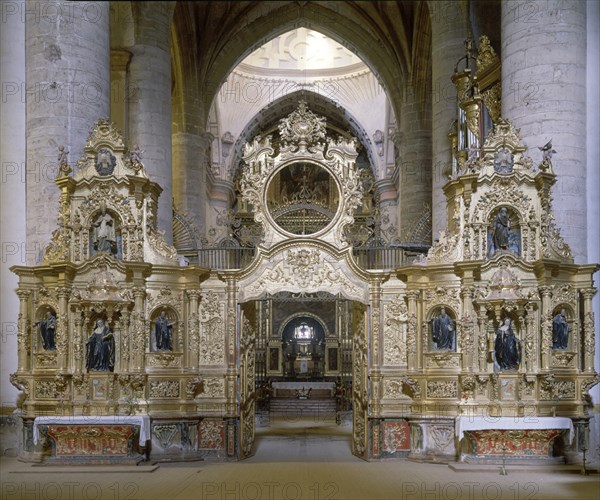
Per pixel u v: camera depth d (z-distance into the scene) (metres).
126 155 17.59
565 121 16.95
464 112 22.88
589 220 17.33
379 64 40.44
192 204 37.00
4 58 18.06
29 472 15.23
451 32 25.72
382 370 17.86
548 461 15.70
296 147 18.66
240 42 40.09
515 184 16.81
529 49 17.19
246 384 18.66
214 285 18.19
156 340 17.55
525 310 16.34
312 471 15.84
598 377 16.31
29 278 16.97
